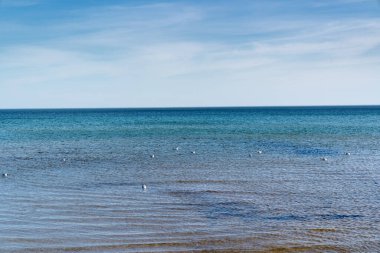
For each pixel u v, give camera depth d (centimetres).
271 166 3038
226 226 1529
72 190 2152
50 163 3216
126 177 2570
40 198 1955
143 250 1281
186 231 1467
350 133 6178
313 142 4856
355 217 1662
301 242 1368
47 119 12588
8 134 6266
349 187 2261
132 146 4484
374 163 3200
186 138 5441
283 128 7425
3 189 2177
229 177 2566
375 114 15675
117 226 1514
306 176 2609
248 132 6469
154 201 1903
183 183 2362
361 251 1292
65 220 1584
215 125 8550
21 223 1543
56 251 1270
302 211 1747
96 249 1287
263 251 1288
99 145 4603
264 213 1709
